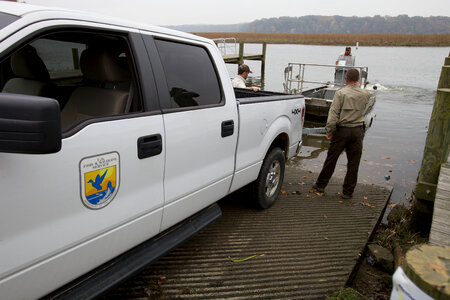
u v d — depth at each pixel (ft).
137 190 7.01
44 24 5.57
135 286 8.77
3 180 4.75
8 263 4.96
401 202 17.76
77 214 5.86
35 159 5.09
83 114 7.61
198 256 10.36
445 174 12.38
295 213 13.85
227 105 9.73
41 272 5.48
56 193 5.45
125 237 6.97
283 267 10.09
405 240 12.82
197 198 9.04
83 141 5.80
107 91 7.52
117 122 6.45
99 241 6.36
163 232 8.50
